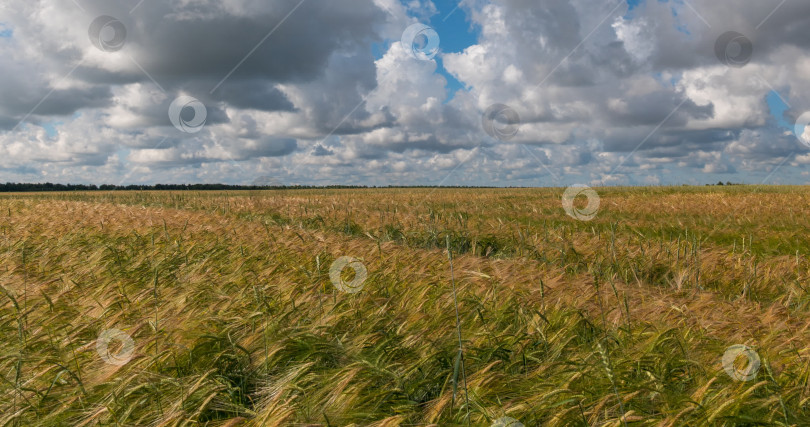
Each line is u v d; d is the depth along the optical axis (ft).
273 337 12.44
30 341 12.54
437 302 15.53
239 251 25.67
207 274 20.42
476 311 14.49
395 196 101.76
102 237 33.04
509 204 69.46
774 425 8.20
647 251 28.14
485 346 12.23
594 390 9.58
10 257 24.95
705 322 13.55
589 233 37.96
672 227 41.22
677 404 8.89
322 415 8.91
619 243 31.14
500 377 10.05
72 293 17.66
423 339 12.42
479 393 9.47
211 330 13.33
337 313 14.73
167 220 41.96
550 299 15.67
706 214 48.83
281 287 17.51
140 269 22.86
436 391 10.48
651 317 14.20
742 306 17.31
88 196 126.41
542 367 10.55
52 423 9.31
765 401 8.83
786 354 11.32
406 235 37.17
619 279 24.27
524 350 11.84
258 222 47.26
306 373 10.44
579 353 11.73
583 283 17.80
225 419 9.31
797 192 88.58
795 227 39.52
